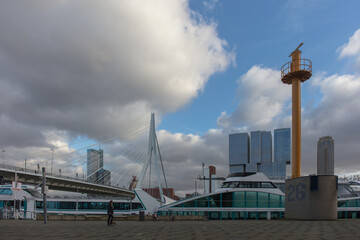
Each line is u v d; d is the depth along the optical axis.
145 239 15.98
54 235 17.95
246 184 54.84
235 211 52.22
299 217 33.47
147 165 94.75
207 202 52.75
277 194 53.31
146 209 69.19
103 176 126.31
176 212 52.47
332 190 31.97
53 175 95.00
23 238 16.47
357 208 53.12
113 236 17.45
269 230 20.80
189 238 16.33
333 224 26.00
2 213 37.50
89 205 76.56
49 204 75.75
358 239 15.48
